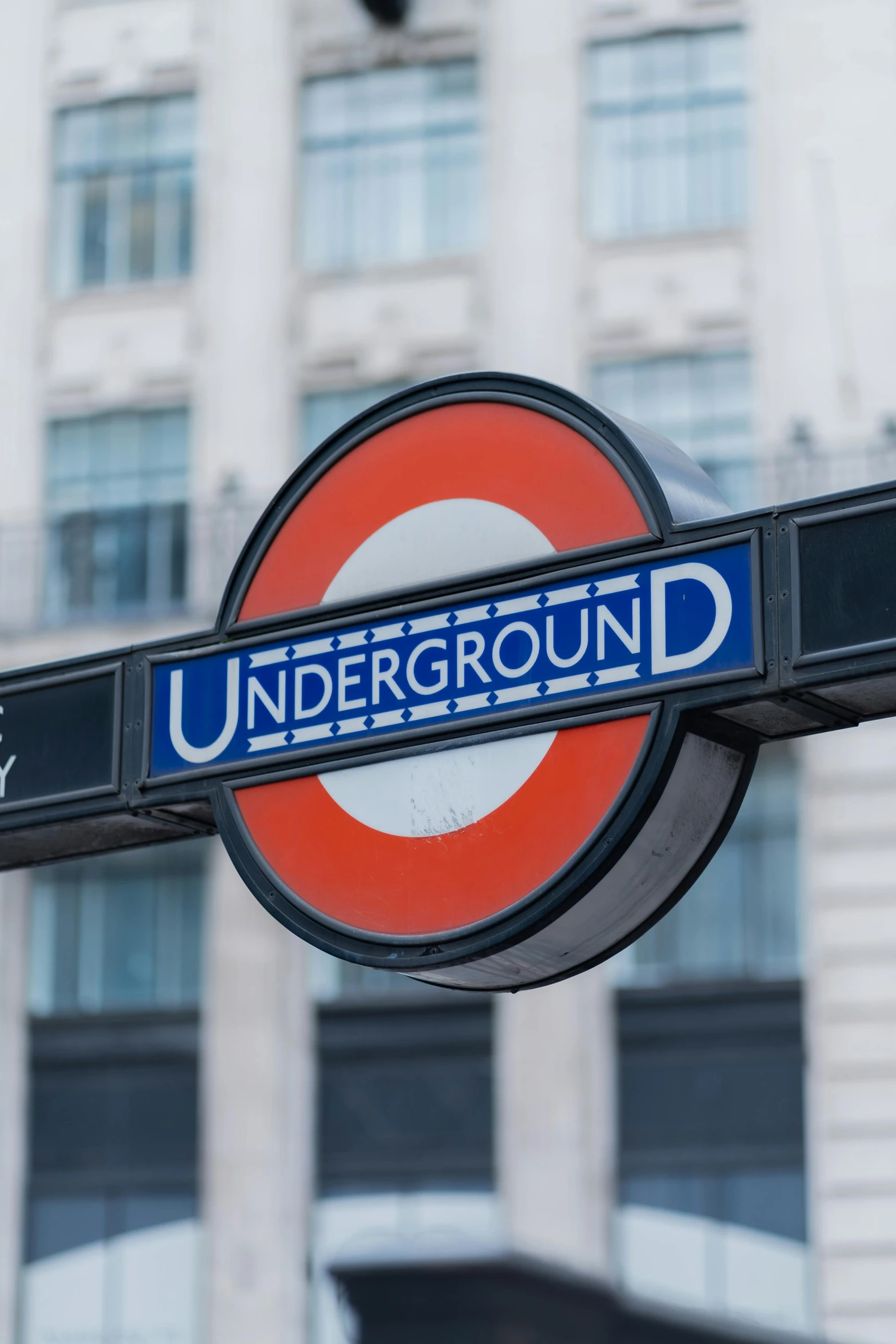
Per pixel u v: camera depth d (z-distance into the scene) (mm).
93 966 21625
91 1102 21312
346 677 2957
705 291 21297
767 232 21281
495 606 2832
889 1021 19547
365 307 22219
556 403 2902
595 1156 20000
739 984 20094
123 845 3322
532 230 21875
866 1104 19391
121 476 22328
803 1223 19406
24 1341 20734
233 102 22938
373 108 22625
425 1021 20953
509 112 22172
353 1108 20922
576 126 21984
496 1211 20234
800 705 2598
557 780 2713
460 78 22438
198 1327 20500
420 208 22312
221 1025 21141
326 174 22609
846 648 2486
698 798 2721
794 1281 19234
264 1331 20312
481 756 2797
